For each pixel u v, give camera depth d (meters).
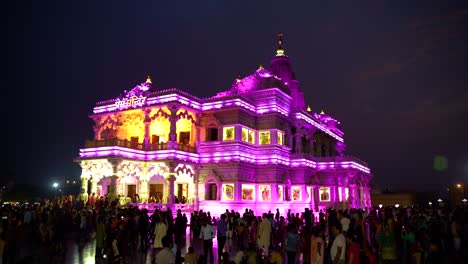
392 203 107.38
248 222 25.97
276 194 51.78
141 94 52.91
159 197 52.66
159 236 21.25
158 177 53.81
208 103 53.69
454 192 106.62
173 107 49.03
